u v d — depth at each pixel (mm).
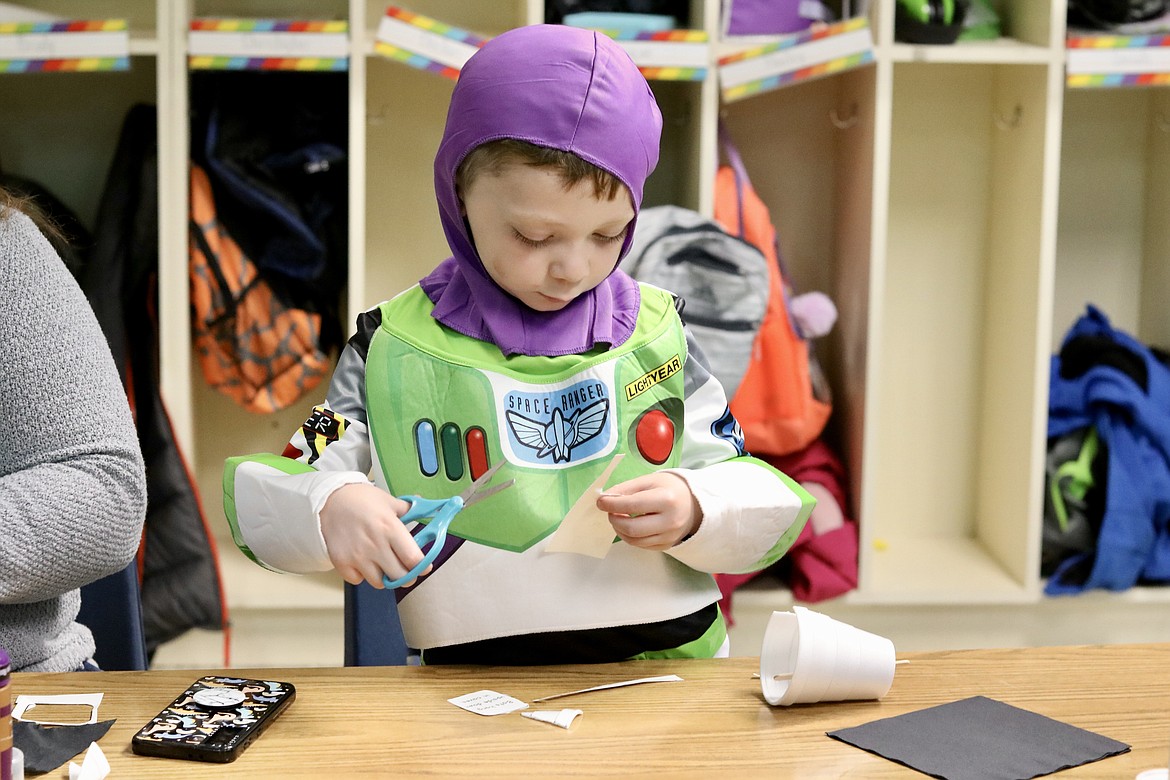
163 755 815
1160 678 994
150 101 2424
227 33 2105
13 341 1024
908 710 919
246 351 2246
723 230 2158
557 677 981
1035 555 2340
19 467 1030
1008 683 980
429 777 791
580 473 1051
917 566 2469
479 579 1035
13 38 2072
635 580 1039
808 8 2295
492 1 2479
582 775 797
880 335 2328
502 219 970
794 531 1068
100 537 1021
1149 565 2354
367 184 2473
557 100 947
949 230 2586
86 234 2322
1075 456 2369
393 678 975
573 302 1080
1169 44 2209
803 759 827
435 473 1057
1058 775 809
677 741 854
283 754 825
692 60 2191
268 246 2215
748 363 2158
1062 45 2225
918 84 2537
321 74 2312
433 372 1066
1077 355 2422
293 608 2307
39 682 956
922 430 2641
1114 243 2623
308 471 1024
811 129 2543
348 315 2426
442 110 2467
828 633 917
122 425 1054
